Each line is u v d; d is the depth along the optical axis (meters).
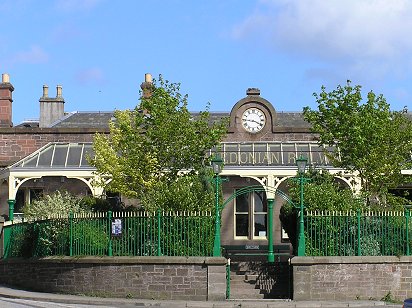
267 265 25.80
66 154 34.19
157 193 25.56
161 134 27.98
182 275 23.64
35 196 35.97
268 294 24.86
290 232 26.67
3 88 39.78
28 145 36.50
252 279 25.36
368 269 23.73
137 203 33.81
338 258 23.64
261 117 35.38
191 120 30.20
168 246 24.25
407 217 24.36
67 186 35.78
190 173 27.58
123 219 24.73
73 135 36.28
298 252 23.83
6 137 36.66
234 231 34.50
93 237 24.95
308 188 25.17
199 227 24.20
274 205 34.53
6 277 29.20
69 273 24.98
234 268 25.86
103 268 24.33
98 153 30.39
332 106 28.97
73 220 25.53
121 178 28.83
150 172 28.31
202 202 24.92
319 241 24.16
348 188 28.06
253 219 34.44
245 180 34.59
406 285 23.83
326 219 24.20
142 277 23.89
